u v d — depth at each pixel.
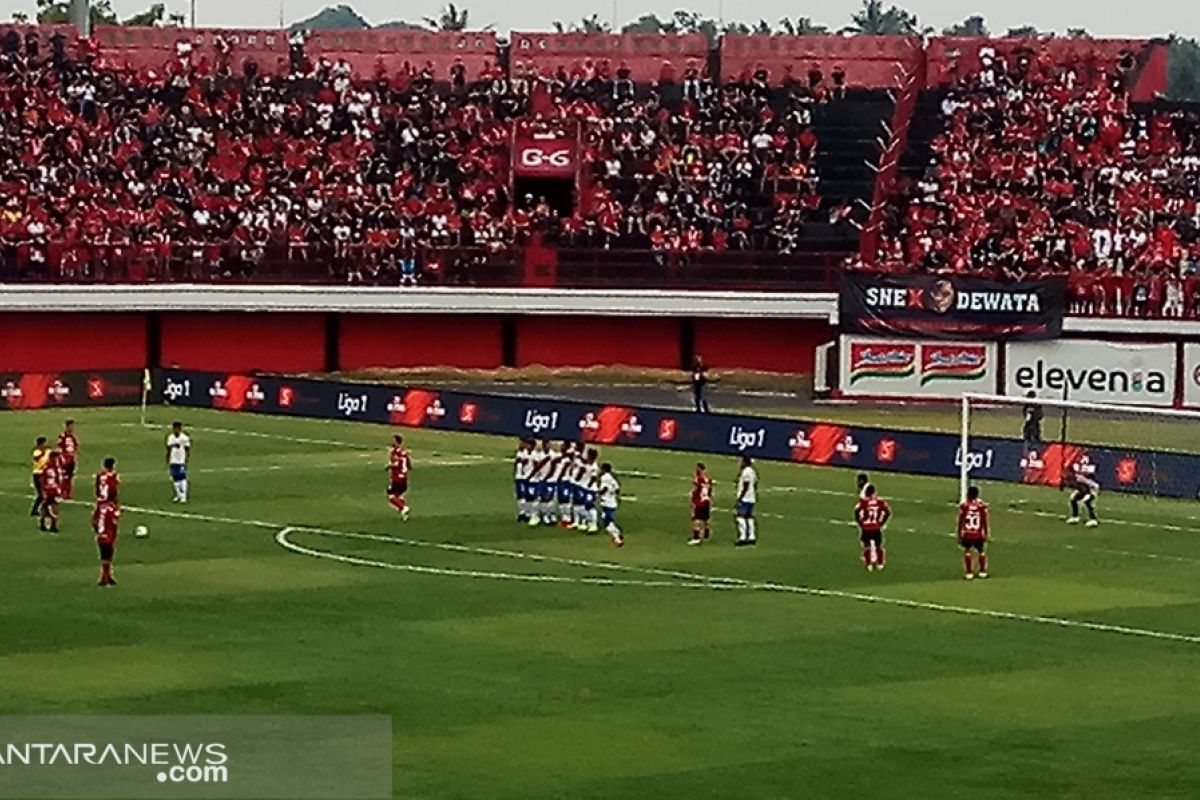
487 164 108.25
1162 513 69.62
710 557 60.22
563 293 101.19
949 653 47.50
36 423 88.44
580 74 113.12
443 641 47.84
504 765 37.44
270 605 51.81
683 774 37.03
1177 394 92.62
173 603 51.88
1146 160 107.62
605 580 56.22
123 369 97.81
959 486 74.50
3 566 56.88
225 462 78.50
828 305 101.06
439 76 113.25
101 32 110.06
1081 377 93.62
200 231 103.56
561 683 43.78
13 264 96.81
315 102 109.75
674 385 103.50
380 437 85.94
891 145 108.94
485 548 61.03
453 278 101.50
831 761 38.06
